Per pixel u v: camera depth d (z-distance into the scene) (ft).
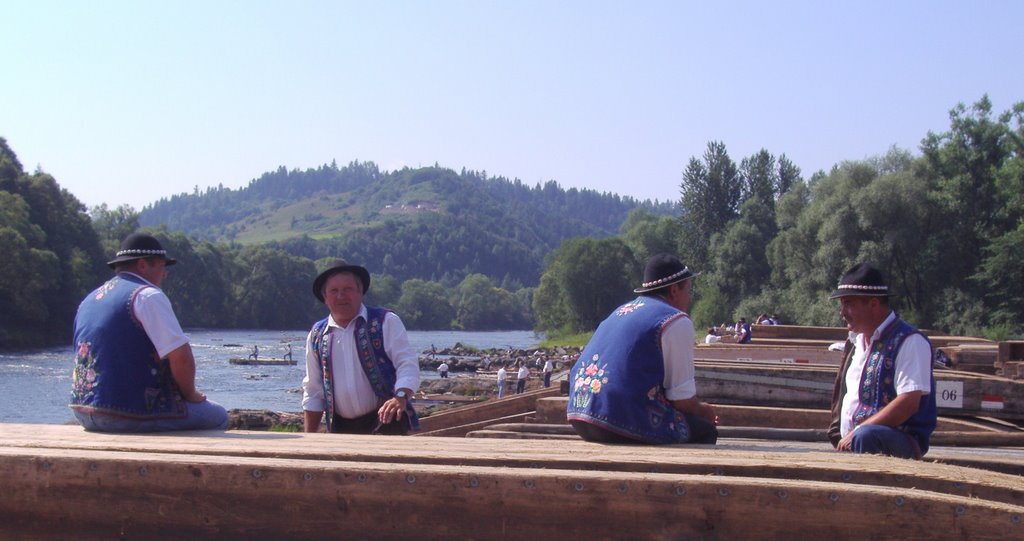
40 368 172.65
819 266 187.21
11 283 233.55
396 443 14.37
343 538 11.65
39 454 12.36
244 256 462.60
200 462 11.95
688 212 318.45
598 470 12.08
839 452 14.83
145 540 12.04
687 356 16.14
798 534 10.68
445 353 265.34
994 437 20.67
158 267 17.28
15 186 272.31
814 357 47.65
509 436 21.98
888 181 173.06
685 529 10.94
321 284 20.03
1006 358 30.45
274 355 240.32
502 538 11.33
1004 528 10.10
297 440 14.74
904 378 15.80
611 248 343.05
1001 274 163.53
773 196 313.32
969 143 180.75
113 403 15.71
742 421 26.40
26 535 12.32
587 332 330.75
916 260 175.94
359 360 19.58
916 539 10.36
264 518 11.80
